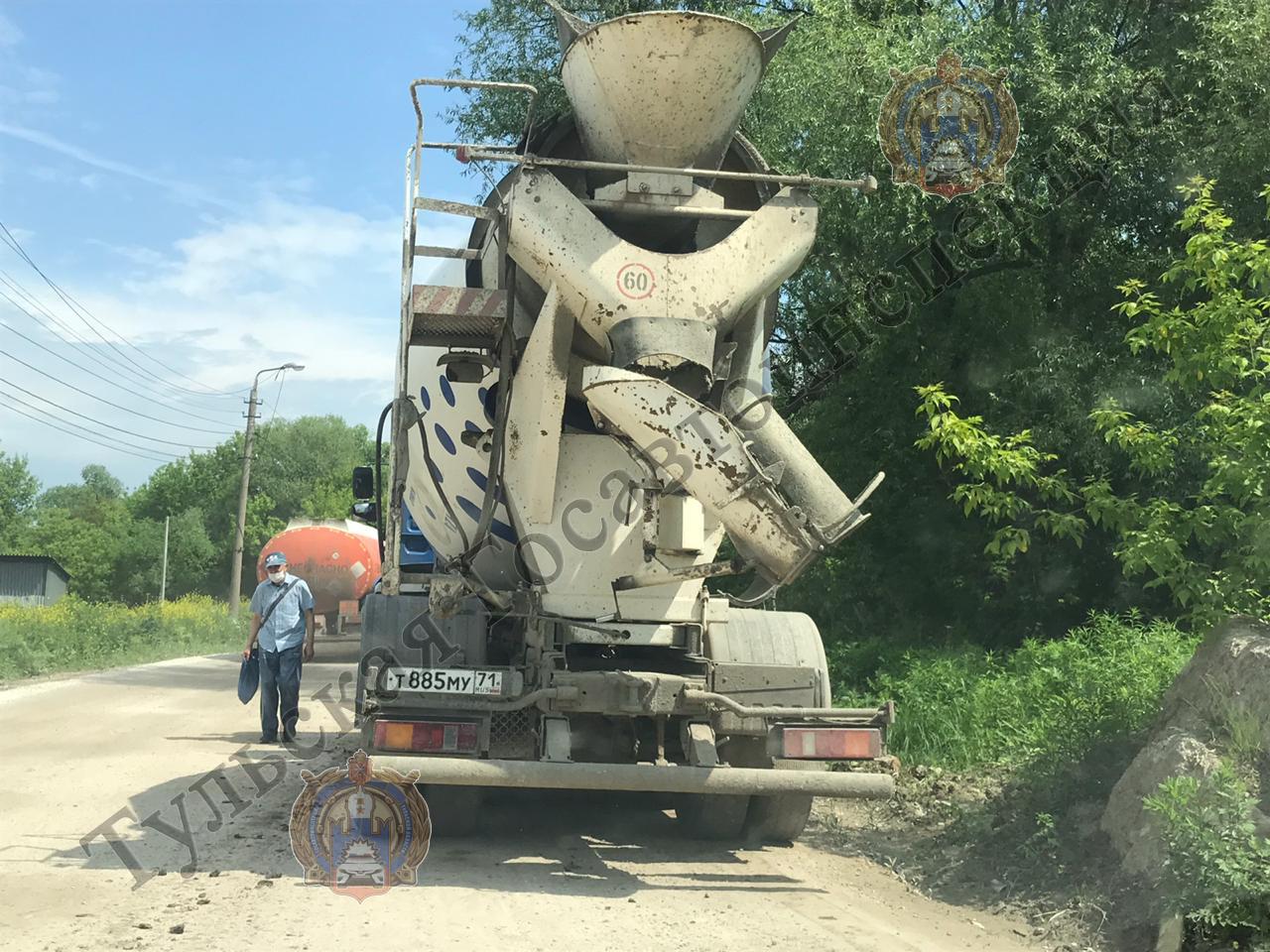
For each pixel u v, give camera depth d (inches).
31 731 444.8
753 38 251.8
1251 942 189.9
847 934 211.5
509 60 719.7
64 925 198.8
